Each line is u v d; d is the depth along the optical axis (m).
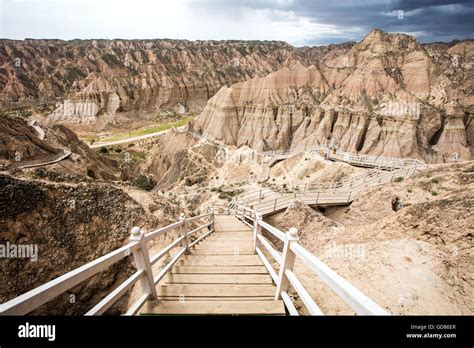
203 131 68.00
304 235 13.52
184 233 7.02
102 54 174.00
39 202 6.77
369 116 55.09
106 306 3.09
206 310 4.17
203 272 5.87
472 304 5.84
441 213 7.98
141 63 171.12
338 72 75.88
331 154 32.97
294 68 74.31
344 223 16.31
